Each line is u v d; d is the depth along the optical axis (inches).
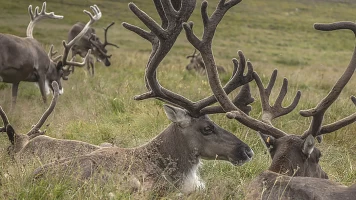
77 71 1163.3
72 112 684.7
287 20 4697.3
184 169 401.1
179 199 365.7
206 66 369.4
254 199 305.9
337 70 2161.7
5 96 807.7
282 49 3149.6
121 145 526.6
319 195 281.6
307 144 332.5
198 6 4534.9
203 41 368.2
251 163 458.0
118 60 1480.1
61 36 2514.8
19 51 739.4
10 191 328.2
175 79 1003.9
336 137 566.9
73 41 834.8
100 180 345.1
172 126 404.5
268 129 356.8
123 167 362.0
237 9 4928.6
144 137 545.0
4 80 746.2
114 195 326.0
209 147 399.5
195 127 399.5
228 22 4158.5
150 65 393.1
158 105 669.9
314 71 1897.1
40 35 2487.7
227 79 1083.3
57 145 434.6
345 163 506.0
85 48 1299.2
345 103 709.3
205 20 368.2
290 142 344.2
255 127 357.1
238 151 395.5
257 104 660.1
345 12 5708.7
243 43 3250.5
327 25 338.3
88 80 964.6
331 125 358.9
